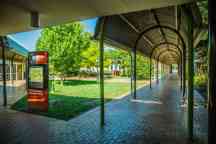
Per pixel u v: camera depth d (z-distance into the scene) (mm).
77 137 4684
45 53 7629
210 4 2670
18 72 26875
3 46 9164
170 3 4199
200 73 15719
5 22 5820
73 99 10625
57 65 18156
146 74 28266
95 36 6348
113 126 5527
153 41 12797
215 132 2611
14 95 12719
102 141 4434
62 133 4977
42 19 5582
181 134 4828
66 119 6332
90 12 4926
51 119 6359
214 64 2635
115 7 4523
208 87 2713
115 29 7586
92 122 5953
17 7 4527
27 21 5723
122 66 37531
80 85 19547
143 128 5332
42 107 7520
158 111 7457
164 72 44438
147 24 8070
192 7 4805
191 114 4547
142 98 10812
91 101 9977
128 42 10500
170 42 13867
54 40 17938
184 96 10844
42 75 7512
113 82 24172
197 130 5094
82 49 20578
